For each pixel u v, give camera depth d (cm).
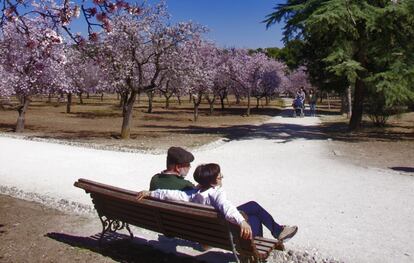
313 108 3956
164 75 2081
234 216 454
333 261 553
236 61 3994
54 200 848
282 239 513
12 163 1286
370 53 2209
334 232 669
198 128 2670
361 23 2103
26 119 3291
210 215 454
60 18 525
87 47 833
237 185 1009
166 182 555
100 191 564
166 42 1944
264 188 978
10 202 841
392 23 2084
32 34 542
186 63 2078
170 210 488
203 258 568
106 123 3016
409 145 1795
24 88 2098
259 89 4631
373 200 872
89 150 1588
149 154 1498
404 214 773
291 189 969
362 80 2123
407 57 2084
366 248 600
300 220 732
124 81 1981
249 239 451
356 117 2439
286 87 6325
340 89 3219
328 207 816
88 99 7612
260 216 536
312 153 1552
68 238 636
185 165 577
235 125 2892
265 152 1584
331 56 2042
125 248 598
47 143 1794
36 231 665
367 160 1402
